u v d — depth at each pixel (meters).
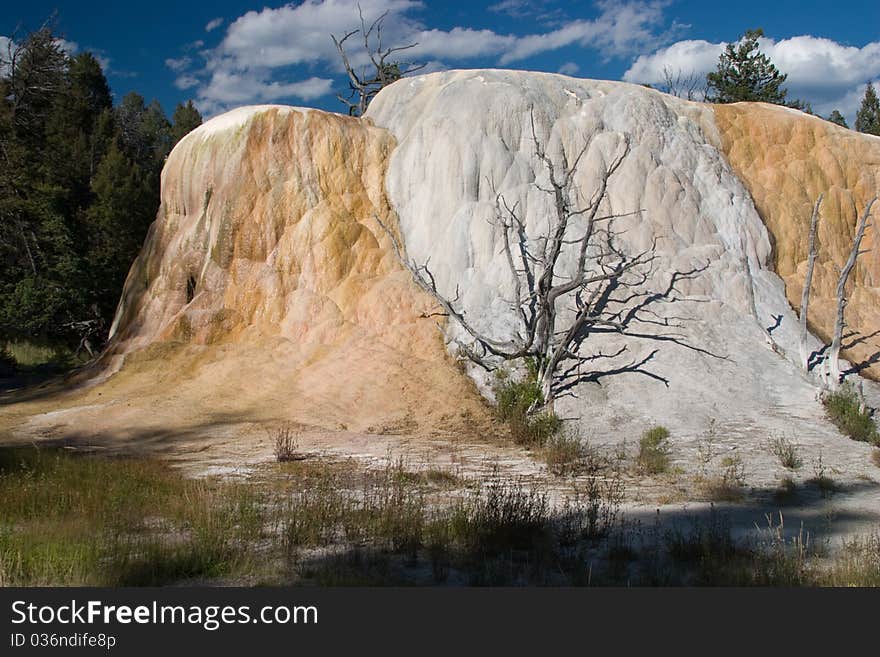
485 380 19.27
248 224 21.97
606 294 20.28
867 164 26.11
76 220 37.66
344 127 23.25
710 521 10.06
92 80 53.53
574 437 16.41
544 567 8.05
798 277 23.66
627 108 23.56
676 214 22.19
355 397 18.56
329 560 8.28
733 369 19.17
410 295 20.92
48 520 9.33
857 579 7.52
